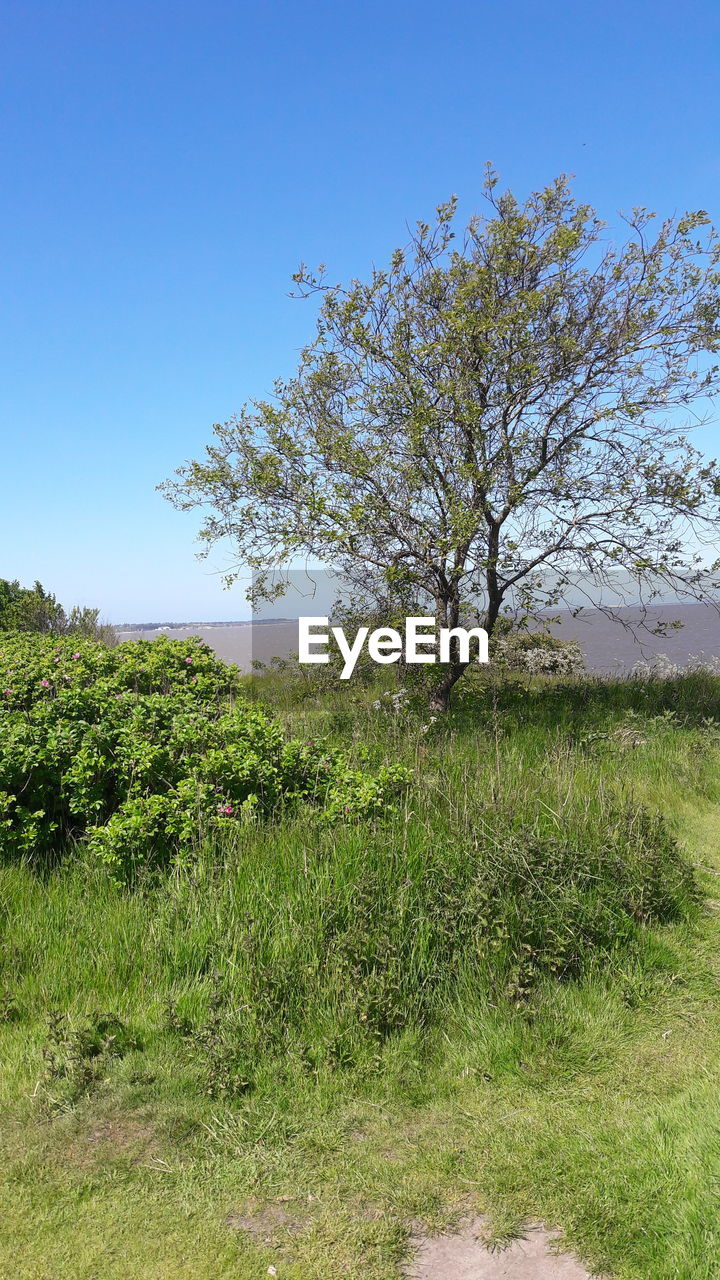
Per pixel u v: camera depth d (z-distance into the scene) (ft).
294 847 14.90
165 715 19.52
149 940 12.94
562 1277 7.39
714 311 27.96
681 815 21.83
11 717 17.88
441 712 30.45
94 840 15.08
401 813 16.24
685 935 14.48
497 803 16.71
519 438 28.07
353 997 11.38
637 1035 11.53
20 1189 8.43
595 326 29.27
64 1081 10.05
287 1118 9.64
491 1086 10.35
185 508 31.07
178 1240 7.81
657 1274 7.31
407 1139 9.32
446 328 28.63
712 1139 8.95
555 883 14.06
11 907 13.97
